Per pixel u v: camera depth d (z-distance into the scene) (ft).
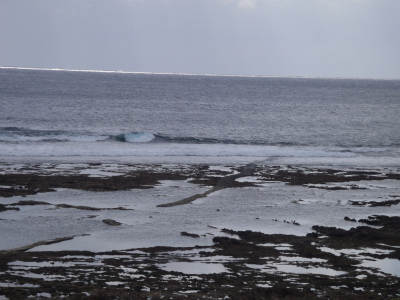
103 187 124.67
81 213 102.53
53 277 67.82
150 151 178.81
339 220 103.19
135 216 102.01
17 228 90.94
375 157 186.70
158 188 126.62
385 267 75.77
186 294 62.90
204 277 69.62
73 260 75.61
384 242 88.58
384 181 143.43
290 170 156.04
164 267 73.61
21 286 64.08
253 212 107.76
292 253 81.51
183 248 83.10
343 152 191.42
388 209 112.88
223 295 62.90
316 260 78.33
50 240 85.30
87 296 61.11
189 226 96.12
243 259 77.97
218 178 139.95
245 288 65.67
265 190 128.36
